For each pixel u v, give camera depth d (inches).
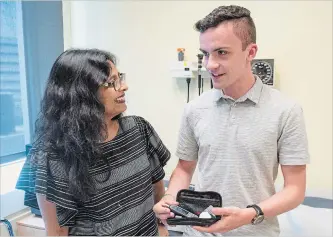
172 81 81.3
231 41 31.5
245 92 35.9
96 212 33.3
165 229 43.5
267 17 71.1
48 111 33.1
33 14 80.8
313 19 67.8
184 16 78.0
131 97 86.3
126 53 85.3
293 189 34.0
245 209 31.8
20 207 67.9
